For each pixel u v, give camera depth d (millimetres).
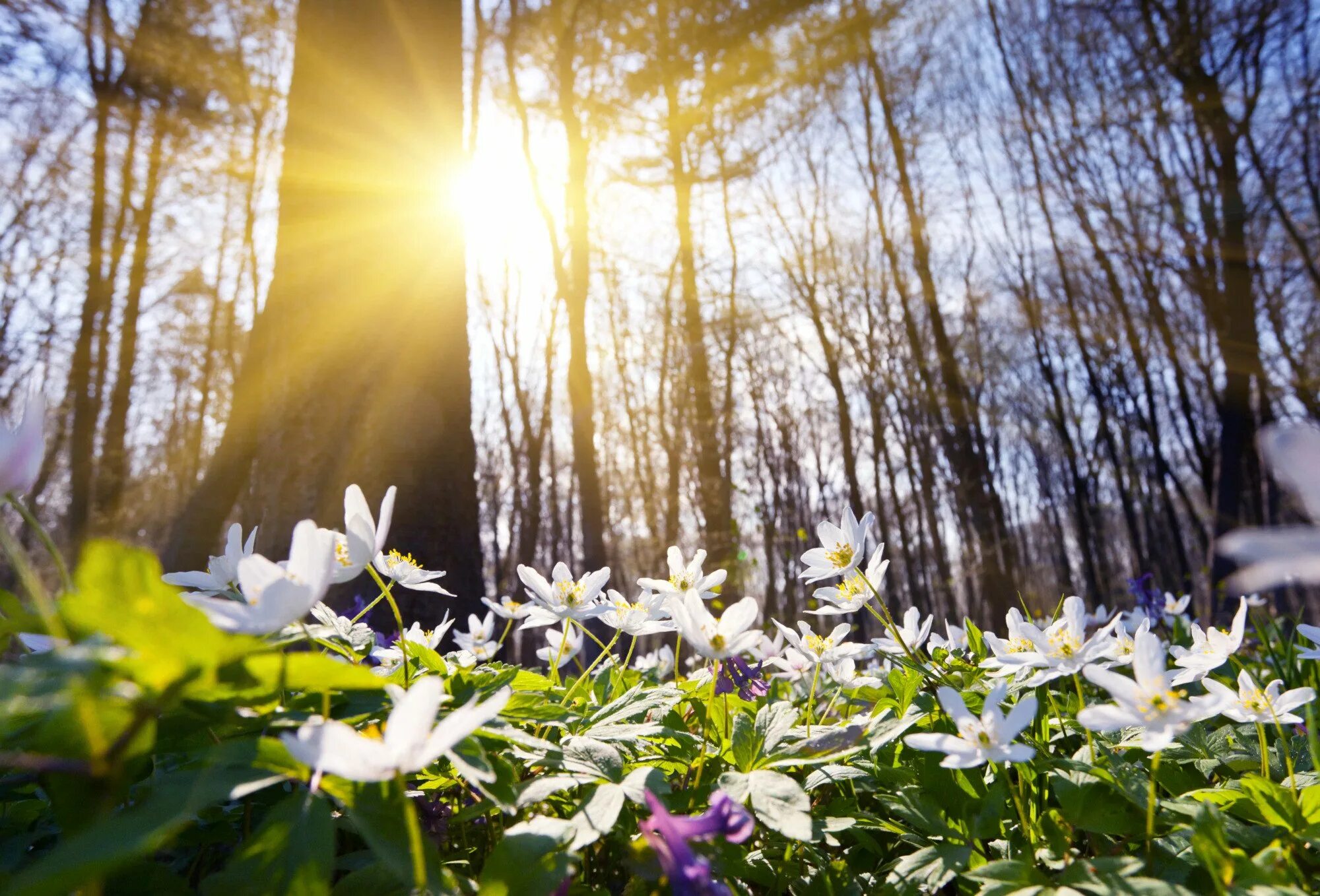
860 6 14039
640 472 26594
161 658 673
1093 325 21688
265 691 804
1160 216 16906
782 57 13812
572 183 12023
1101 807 1070
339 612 3248
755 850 1151
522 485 27750
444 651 3160
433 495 3691
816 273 22625
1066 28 17812
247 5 15273
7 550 742
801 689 1851
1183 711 956
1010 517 29953
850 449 22328
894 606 26766
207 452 23562
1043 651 1248
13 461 774
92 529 14922
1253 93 15203
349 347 3814
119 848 584
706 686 1646
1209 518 15414
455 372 4012
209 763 732
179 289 20375
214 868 1134
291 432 3760
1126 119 16984
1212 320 15797
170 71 15828
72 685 598
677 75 13625
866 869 1193
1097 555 27562
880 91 18547
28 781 1066
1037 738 1340
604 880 1104
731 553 12297
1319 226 15125
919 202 20547
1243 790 1140
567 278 11938
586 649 7012
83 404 15477
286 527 3654
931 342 24469
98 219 16281
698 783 1160
